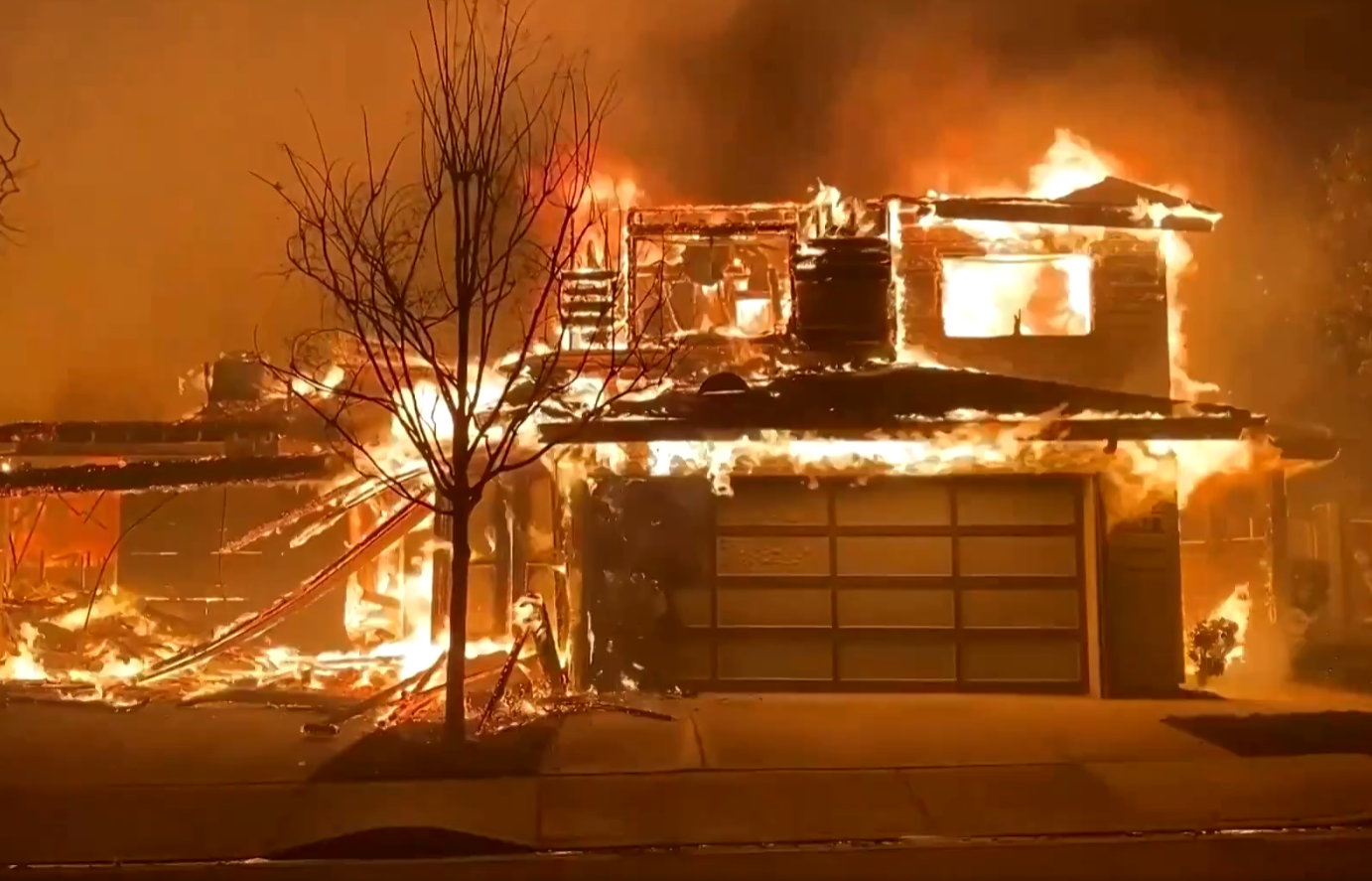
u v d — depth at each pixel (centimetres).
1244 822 838
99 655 1577
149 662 1570
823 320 1590
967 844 798
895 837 816
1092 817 849
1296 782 924
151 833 823
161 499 1775
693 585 1373
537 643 1295
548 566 1434
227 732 1141
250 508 1766
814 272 1595
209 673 1484
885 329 1587
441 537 1466
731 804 880
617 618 1366
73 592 1733
